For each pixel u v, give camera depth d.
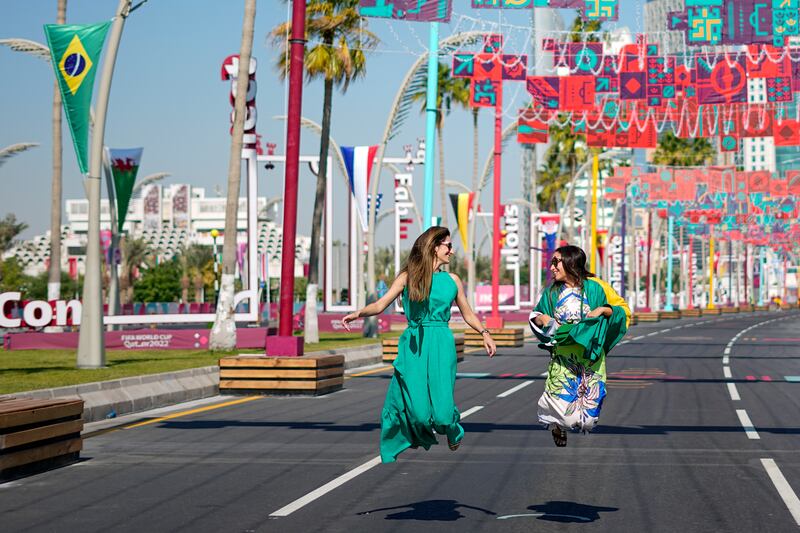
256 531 8.99
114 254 48.47
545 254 81.12
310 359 22.55
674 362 35.41
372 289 49.94
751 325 83.00
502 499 10.48
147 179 52.44
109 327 48.53
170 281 132.50
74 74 25.91
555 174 90.88
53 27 25.89
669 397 22.41
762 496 10.66
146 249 133.00
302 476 11.92
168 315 41.78
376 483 11.45
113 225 48.41
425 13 24.23
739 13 24.47
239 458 13.35
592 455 13.58
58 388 17.61
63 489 11.10
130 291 110.75
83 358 26.52
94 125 26.30
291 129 23.47
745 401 21.44
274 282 155.75
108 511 9.89
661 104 31.23
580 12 23.28
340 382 24.55
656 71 31.00
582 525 9.22
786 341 53.38
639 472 12.19
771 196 55.88
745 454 13.70
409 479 11.71
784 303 189.50
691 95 30.78
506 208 88.19
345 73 45.41
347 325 9.11
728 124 33.56
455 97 63.19
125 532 8.96
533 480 11.62
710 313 127.88
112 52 26.19
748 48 30.19
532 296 84.62
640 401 21.44
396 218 71.81
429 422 8.97
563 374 9.65
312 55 44.19
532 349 44.88
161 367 27.08
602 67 31.58
